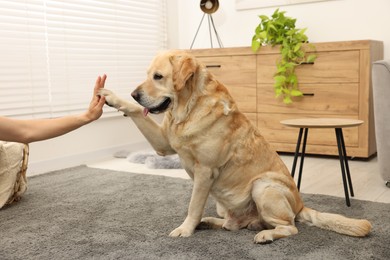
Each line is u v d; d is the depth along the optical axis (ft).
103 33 13.15
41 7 11.24
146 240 5.86
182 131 5.74
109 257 5.30
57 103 11.76
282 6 13.56
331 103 11.56
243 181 6.04
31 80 11.03
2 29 10.32
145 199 8.00
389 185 8.75
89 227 6.48
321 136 11.74
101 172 10.50
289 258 5.14
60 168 11.43
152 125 6.04
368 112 11.05
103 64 13.23
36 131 4.80
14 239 6.03
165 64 5.66
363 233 5.70
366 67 10.91
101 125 13.07
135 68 14.48
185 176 10.08
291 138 12.22
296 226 6.28
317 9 12.96
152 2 14.94
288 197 5.98
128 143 14.14
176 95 5.71
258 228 6.16
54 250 5.59
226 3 14.74
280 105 12.32
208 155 5.74
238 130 5.98
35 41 11.10
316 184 9.09
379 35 12.16
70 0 12.01
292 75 11.93
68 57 12.06
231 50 12.85
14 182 7.78
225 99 5.93
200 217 6.09
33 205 7.77
